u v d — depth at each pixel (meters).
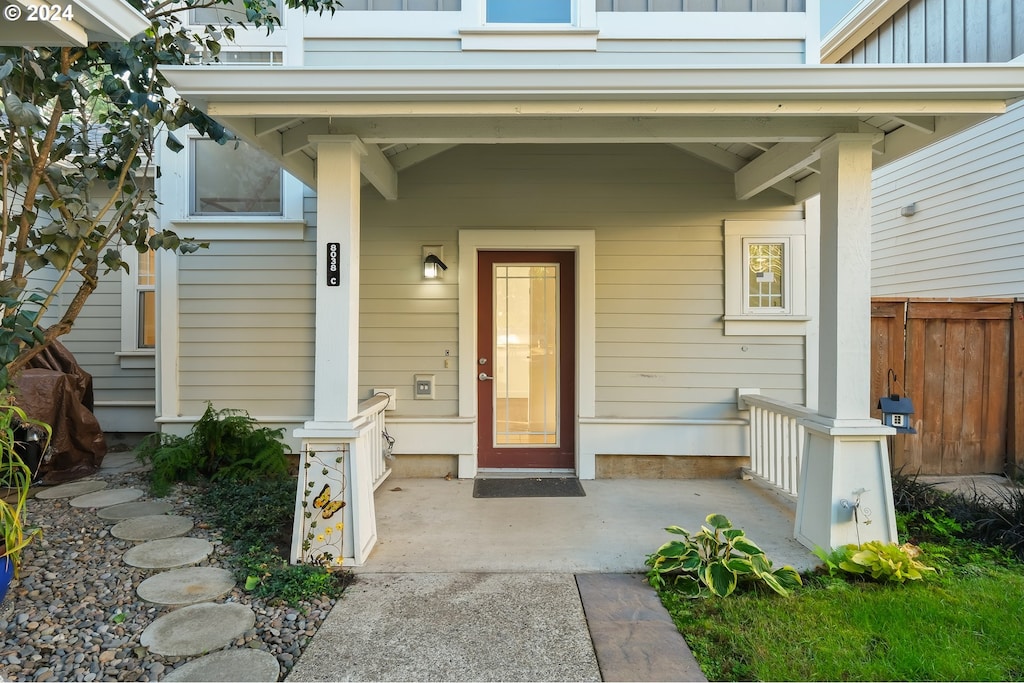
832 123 3.04
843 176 2.98
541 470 4.71
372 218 4.55
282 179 4.58
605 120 3.09
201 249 4.56
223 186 4.62
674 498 4.01
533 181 4.58
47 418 4.24
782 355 4.57
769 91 2.67
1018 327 4.54
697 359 4.59
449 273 4.57
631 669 2.03
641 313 4.59
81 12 1.92
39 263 3.04
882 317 4.59
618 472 4.58
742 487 4.29
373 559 2.95
